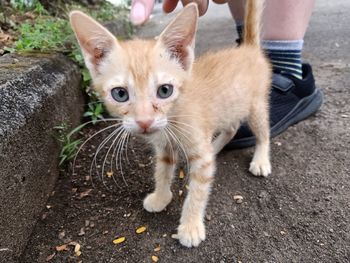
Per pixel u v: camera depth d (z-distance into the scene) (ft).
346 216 0.62
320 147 0.81
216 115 0.72
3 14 1.16
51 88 0.74
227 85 0.73
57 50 0.93
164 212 0.67
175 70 0.58
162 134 0.64
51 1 1.52
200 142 0.64
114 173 0.76
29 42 0.92
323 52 1.43
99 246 0.59
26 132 0.60
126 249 0.58
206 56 0.79
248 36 0.84
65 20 1.32
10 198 0.54
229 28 1.99
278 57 0.90
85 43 0.58
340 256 0.55
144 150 0.84
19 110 0.60
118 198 0.70
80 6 1.75
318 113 0.96
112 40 0.58
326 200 0.66
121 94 0.56
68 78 0.85
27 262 0.56
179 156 0.75
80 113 0.91
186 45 0.59
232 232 0.61
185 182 0.75
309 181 0.71
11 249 0.54
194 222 0.61
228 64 0.76
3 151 0.53
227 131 0.83
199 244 0.59
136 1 0.58
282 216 0.63
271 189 0.71
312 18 2.05
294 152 0.81
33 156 0.62
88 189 0.72
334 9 2.25
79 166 0.78
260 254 0.56
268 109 0.84
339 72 1.20
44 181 0.67
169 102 0.57
